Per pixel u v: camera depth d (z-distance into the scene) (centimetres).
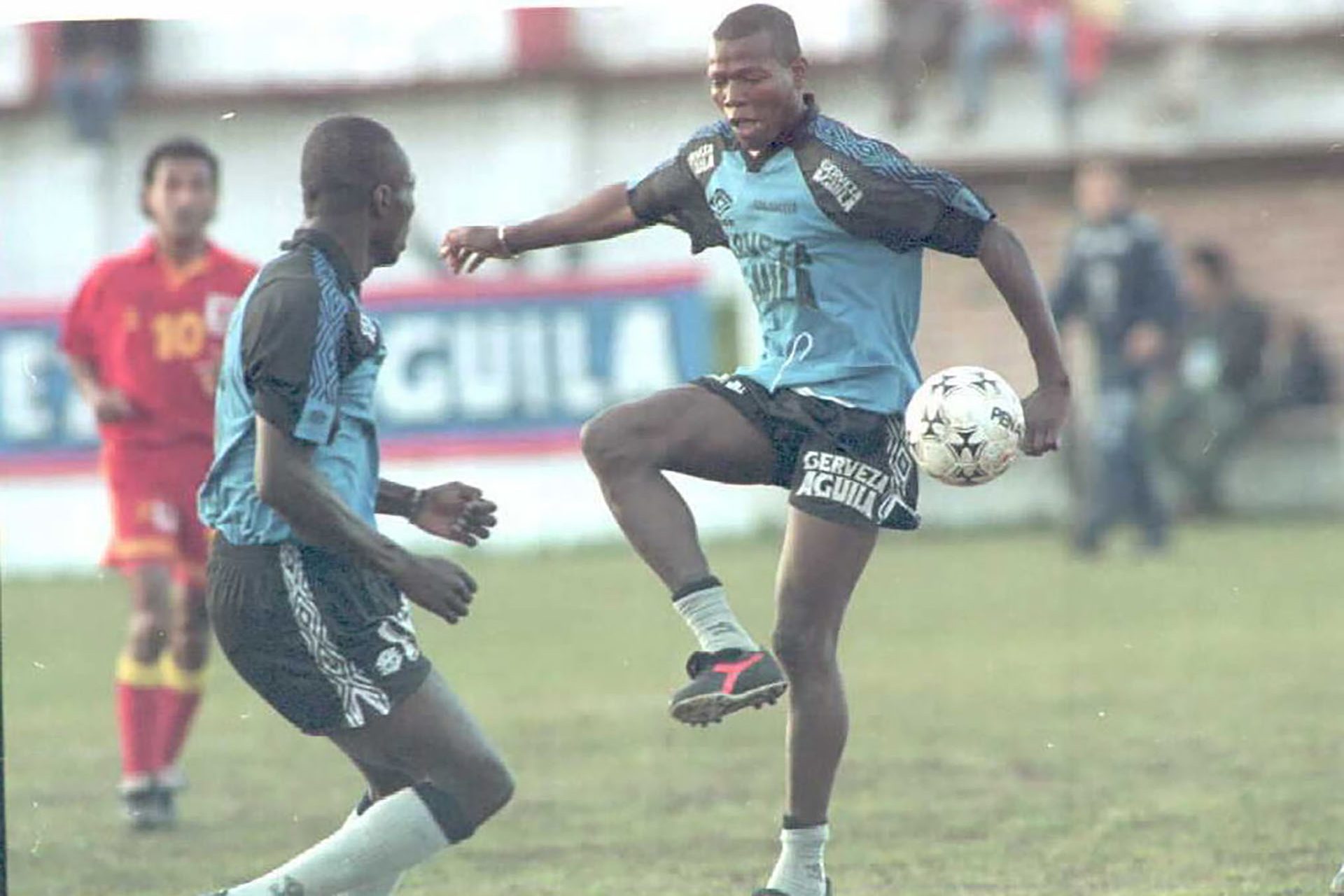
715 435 1769
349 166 1633
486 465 5522
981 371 1777
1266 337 5859
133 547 2500
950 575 4794
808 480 1755
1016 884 2027
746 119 1727
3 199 5550
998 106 5912
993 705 3123
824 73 5769
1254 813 2327
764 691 1662
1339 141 5969
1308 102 5962
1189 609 4150
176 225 2581
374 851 1627
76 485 5409
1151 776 2561
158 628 2467
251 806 2531
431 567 1580
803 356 1777
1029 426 1744
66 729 3108
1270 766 2600
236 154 5553
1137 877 2042
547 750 2842
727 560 4991
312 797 2586
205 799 2586
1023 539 5562
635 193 1870
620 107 5609
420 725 1638
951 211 1736
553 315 5519
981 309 5962
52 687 3497
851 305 1766
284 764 2825
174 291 2573
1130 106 5972
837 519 1752
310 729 1642
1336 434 5934
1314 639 3728
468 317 5531
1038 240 5991
